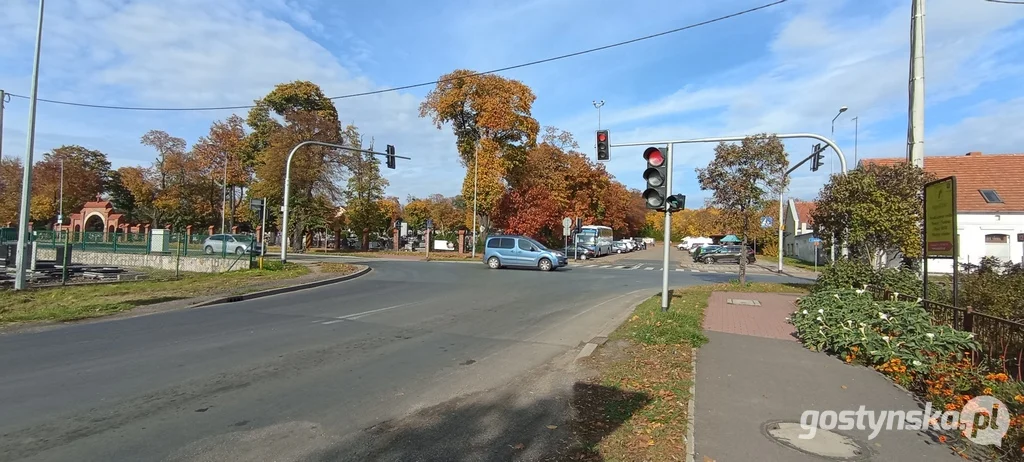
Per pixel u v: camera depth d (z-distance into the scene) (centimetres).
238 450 432
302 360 743
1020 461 397
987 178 2964
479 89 3903
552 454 423
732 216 1695
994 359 598
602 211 6156
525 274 2347
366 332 959
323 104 5231
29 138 1564
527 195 3997
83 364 709
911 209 1238
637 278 2228
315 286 1784
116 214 5734
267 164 4456
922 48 1296
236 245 3338
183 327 1000
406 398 575
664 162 1077
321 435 466
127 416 508
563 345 867
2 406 534
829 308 847
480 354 795
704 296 1437
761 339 859
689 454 415
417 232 6669
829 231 1409
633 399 555
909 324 697
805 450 425
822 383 609
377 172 5259
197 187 6106
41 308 1247
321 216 4609
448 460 415
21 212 1572
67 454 420
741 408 524
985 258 1458
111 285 1705
